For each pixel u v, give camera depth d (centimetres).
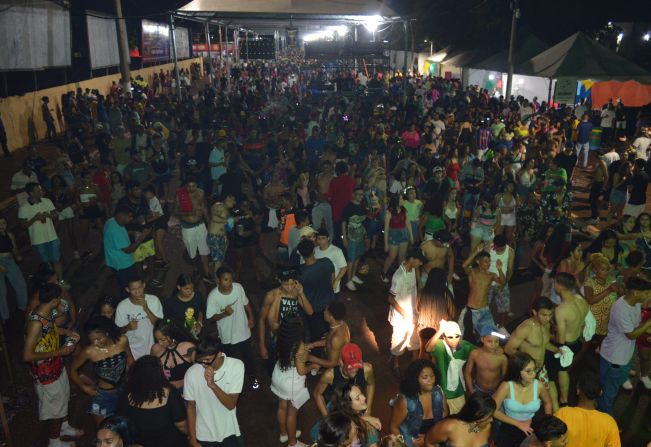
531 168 1232
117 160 1490
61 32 2395
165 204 1484
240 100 2714
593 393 458
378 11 2531
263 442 646
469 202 1242
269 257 1209
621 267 873
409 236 1013
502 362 579
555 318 641
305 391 604
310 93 3111
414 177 1254
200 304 681
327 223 1030
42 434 654
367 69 4634
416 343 748
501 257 818
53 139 2325
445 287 710
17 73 2589
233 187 1141
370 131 1822
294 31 4309
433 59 3684
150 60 3875
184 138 1859
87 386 563
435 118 2025
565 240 834
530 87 2983
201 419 517
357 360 552
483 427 455
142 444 485
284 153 1748
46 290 577
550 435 418
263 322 675
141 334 646
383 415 693
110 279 1091
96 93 2464
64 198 1140
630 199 1267
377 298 1011
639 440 639
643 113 2439
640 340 710
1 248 861
